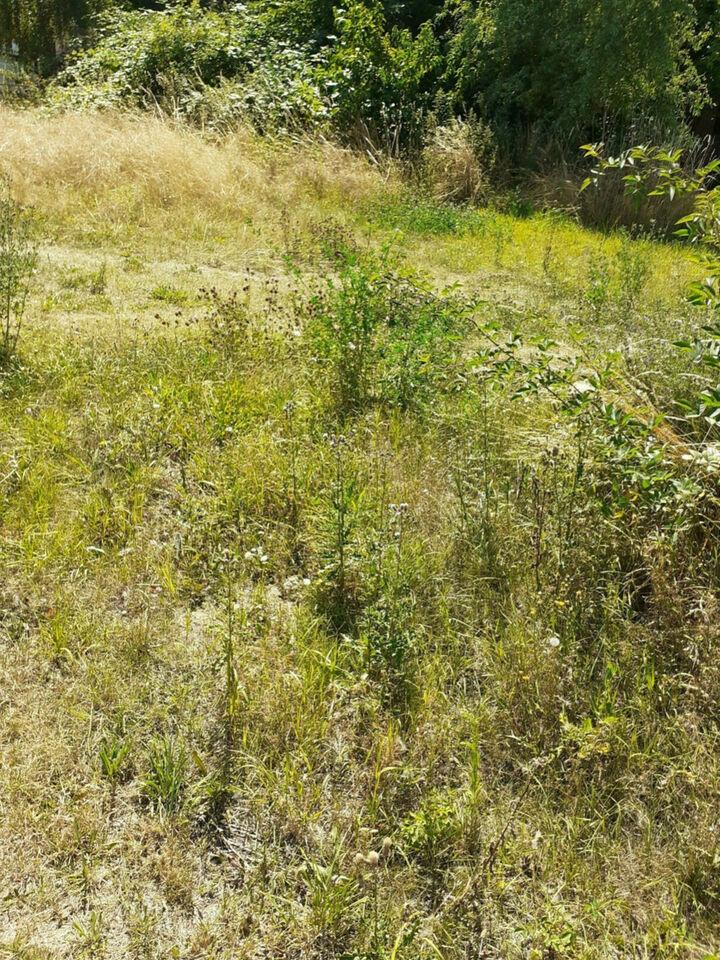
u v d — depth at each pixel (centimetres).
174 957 225
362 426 487
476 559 373
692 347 331
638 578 361
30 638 325
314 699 301
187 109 1279
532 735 294
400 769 279
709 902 246
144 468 429
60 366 527
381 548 361
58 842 250
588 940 234
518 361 395
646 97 1471
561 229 1124
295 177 1123
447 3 1639
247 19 1580
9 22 2445
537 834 258
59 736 285
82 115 1212
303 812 264
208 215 947
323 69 1405
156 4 2136
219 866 251
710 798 270
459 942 234
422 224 1043
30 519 387
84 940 227
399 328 559
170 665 320
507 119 1527
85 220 885
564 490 382
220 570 368
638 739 294
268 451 443
